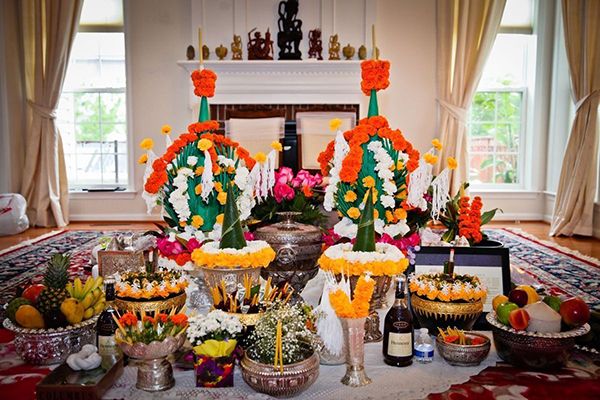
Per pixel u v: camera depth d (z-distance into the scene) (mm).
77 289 1849
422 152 6660
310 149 5496
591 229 5543
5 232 5652
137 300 1770
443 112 6410
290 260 1918
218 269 1766
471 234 2312
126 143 6816
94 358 1567
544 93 6699
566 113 6441
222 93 6289
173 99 6629
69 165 6914
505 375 1672
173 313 1676
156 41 6566
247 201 2068
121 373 1622
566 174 5711
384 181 1927
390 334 1700
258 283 1828
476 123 6941
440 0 6352
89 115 6848
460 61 6273
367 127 1947
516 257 4523
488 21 6148
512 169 6969
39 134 6262
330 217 2656
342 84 6273
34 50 6297
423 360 1724
